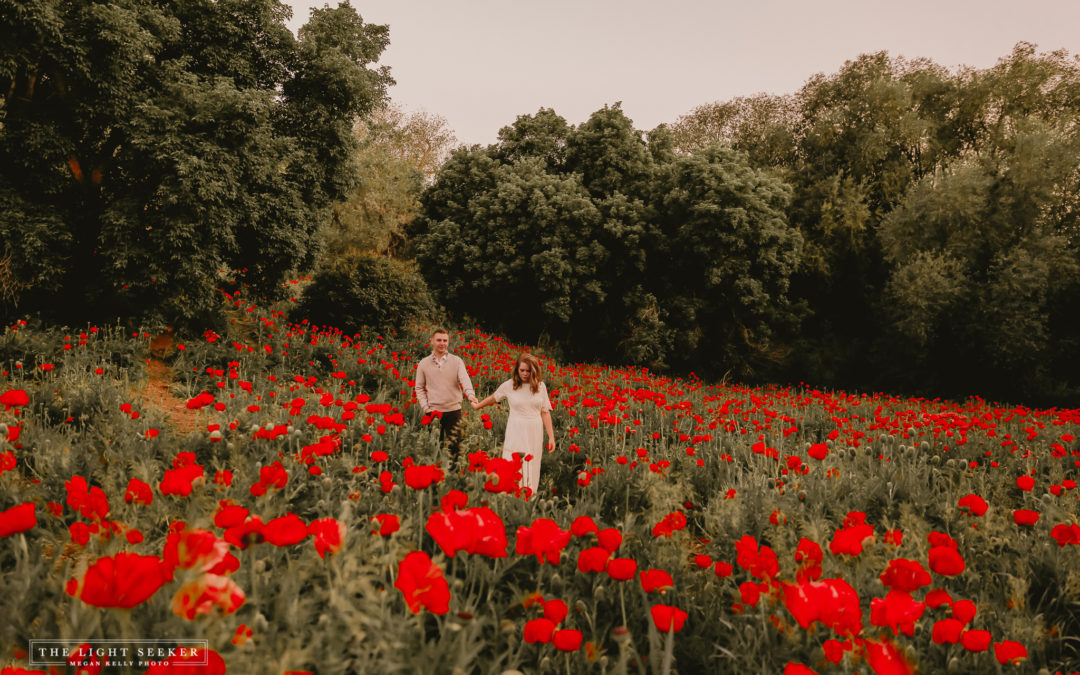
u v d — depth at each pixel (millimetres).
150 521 2852
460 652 1661
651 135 28047
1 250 10273
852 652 1841
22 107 10961
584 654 2066
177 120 11117
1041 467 7242
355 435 6102
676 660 2324
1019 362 22172
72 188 11680
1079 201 22812
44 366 7281
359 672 1579
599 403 9125
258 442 5098
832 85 30344
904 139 27750
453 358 6645
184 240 11109
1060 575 3129
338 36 15008
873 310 26891
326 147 14789
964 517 4168
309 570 2156
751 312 24250
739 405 12508
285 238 13148
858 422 11602
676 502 4121
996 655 1931
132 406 6309
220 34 13289
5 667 1496
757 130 33250
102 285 11297
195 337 12188
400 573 1616
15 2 9242
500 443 7309
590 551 2148
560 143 29203
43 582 2049
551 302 23703
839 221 27406
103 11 10281
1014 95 26844
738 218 22016
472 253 25297
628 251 24141
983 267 23531
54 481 3887
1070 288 22766
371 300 16062
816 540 3021
